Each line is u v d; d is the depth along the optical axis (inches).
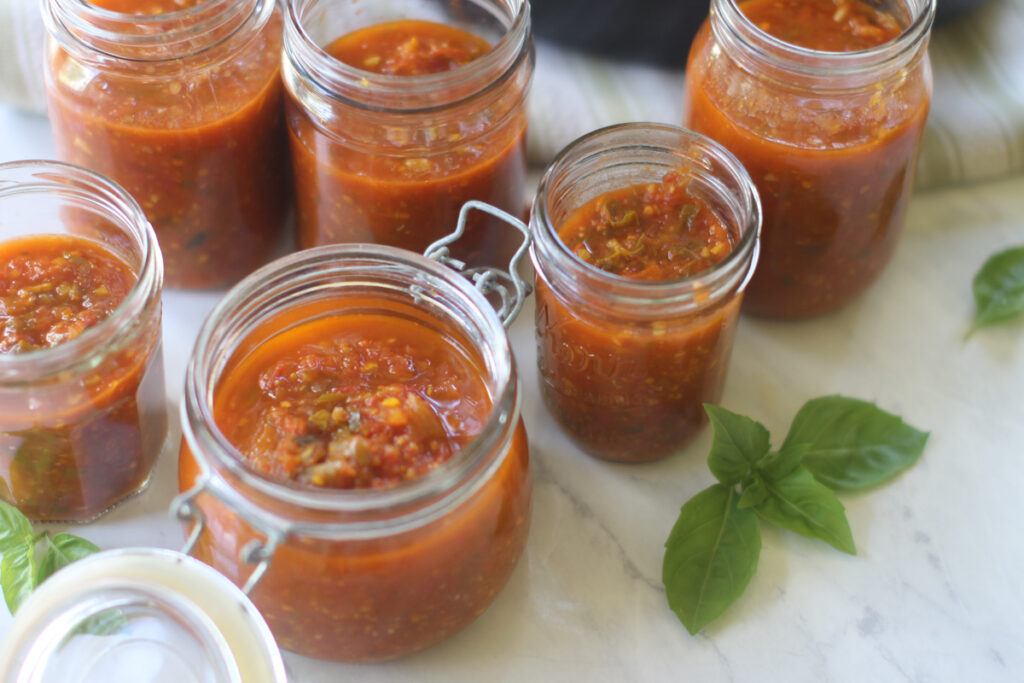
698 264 26.5
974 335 29.2
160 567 23.2
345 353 25.4
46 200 26.4
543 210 25.8
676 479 27.7
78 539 25.8
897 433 27.5
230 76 26.9
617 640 26.1
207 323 24.1
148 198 27.4
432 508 23.3
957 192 30.9
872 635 26.3
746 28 26.6
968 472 27.7
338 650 24.8
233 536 23.8
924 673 25.9
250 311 24.7
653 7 29.3
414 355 25.5
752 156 27.2
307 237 28.2
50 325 26.0
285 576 23.9
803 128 26.8
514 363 24.2
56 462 25.7
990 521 27.3
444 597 24.4
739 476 26.7
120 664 23.0
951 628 26.3
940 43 31.4
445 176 26.7
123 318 25.0
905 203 28.1
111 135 26.7
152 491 27.2
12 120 30.5
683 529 26.3
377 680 25.6
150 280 25.3
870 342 29.1
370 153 26.5
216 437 23.2
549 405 27.7
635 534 27.1
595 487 27.5
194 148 26.9
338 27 28.2
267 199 28.4
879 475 27.3
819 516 26.4
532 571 26.7
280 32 27.8
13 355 24.4
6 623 25.7
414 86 25.8
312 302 25.5
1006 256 29.3
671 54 30.3
